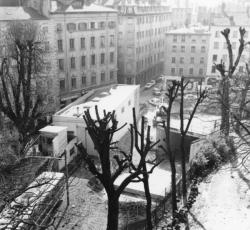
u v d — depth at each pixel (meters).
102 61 54.44
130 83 65.38
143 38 66.62
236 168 22.06
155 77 77.94
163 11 78.06
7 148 24.09
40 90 35.47
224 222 16.55
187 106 48.69
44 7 44.28
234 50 61.19
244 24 60.25
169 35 64.62
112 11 53.44
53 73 45.47
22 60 28.27
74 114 33.47
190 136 32.47
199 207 18.31
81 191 26.08
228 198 18.77
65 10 46.38
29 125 29.02
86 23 49.75
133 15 60.66
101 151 13.10
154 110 50.47
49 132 29.69
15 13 42.72
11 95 33.41
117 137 36.84
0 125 30.00
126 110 40.12
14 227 12.11
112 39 55.09
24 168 22.67
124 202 22.61
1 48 33.25
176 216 17.55
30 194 17.88
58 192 21.72
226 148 24.14
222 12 65.50
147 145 14.24
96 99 38.91
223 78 26.47
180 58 65.50
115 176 13.82
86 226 21.77
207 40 62.91
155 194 22.62
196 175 22.44
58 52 46.78
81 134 32.81
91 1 55.34
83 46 50.38
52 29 44.69
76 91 51.16
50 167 26.16
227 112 25.48
